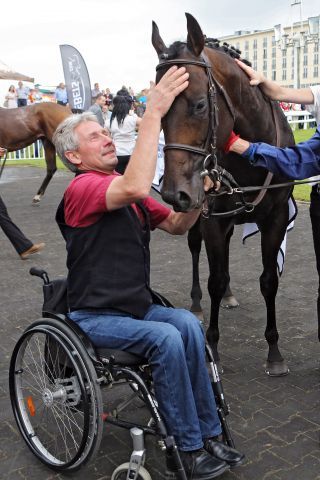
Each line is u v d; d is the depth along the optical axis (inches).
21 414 99.5
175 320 89.2
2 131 294.0
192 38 87.2
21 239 226.1
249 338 147.5
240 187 107.0
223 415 90.3
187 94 85.6
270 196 115.0
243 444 101.0
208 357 91.6
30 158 648.4
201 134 87.3
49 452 99.2
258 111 108.8
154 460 96.4
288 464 95.0
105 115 489.4
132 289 89.7
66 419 108.3
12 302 179.6
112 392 120.3
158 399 83.3
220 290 126.4
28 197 389.7
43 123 296.8
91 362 83.2
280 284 190.2
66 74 445.4
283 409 112.5
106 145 90.3
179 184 84.7
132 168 81.0
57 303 96.2
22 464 97.7
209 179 92.6
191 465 83.2
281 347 141.3
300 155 92.9
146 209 97.7
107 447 100.8
